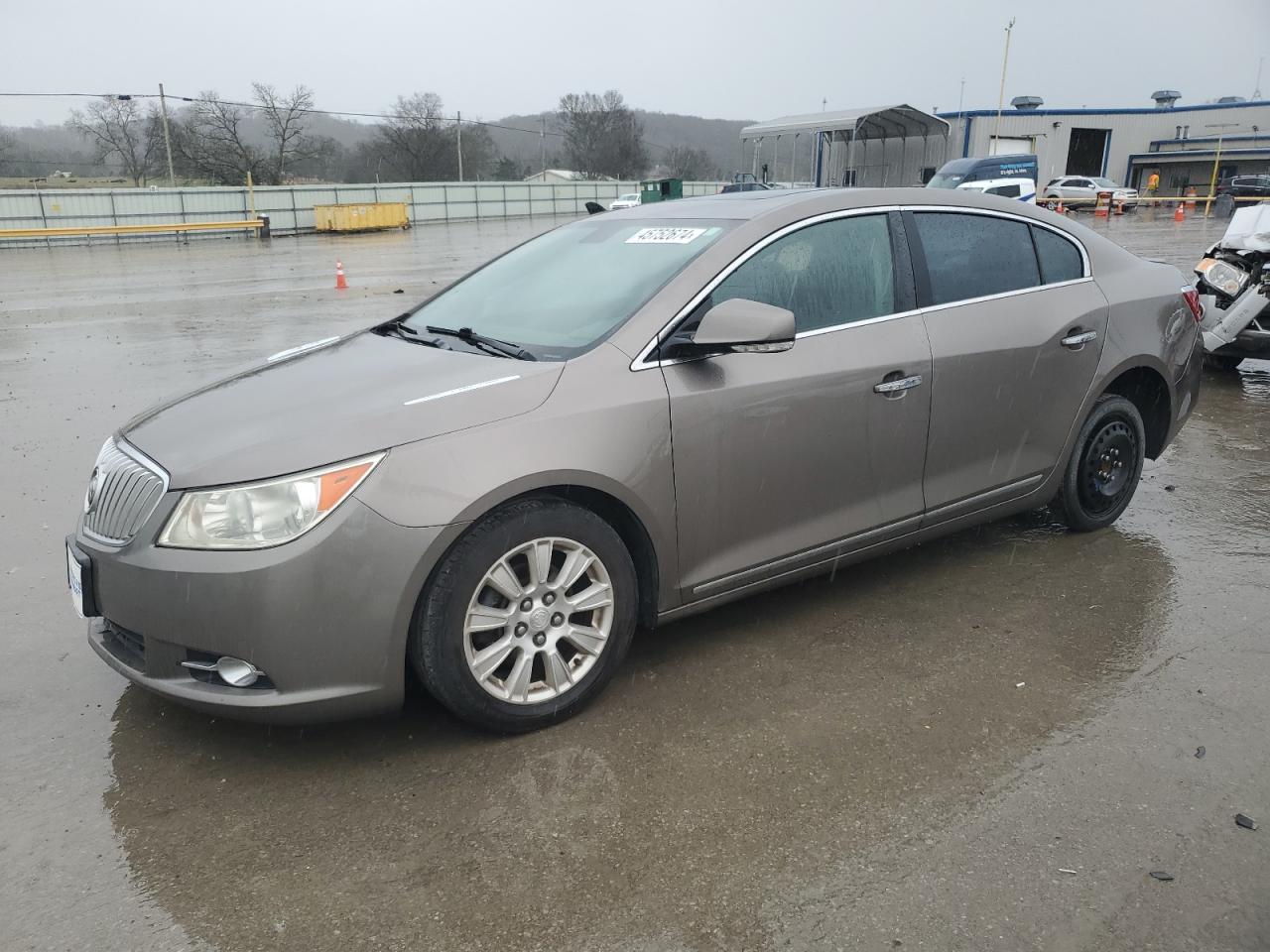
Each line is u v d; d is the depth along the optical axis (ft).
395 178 238.89
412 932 7.13
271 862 7.91
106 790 8.89
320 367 10.98
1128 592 13.01
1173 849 7.92
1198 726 9.75
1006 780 8.86
